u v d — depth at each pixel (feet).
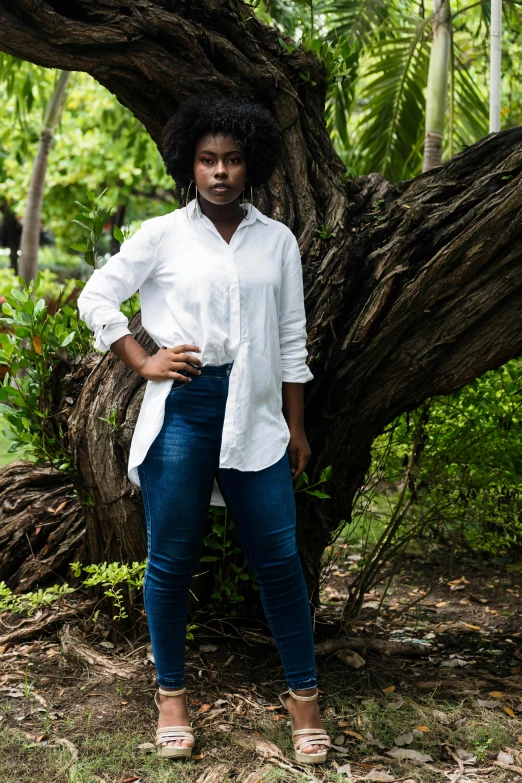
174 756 7.13
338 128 18.84
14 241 56.13
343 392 9.00
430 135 16.61
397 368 8.94
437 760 7.34
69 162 41.60
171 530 7.14
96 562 9.75
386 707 8.21
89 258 9.51
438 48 16.70
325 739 7.25
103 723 7.75
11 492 11.28
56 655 9.17
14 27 8.48
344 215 9.35
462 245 8.30
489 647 10.51
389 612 11.98
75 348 9.68
